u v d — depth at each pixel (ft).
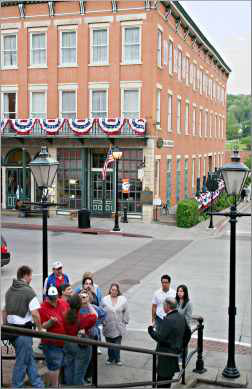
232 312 33.27
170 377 28.02
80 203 112.06
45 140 111.65
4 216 111.86
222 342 39.37
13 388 23.02
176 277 61.05
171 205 123.75
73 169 112.27
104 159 110.52
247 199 163.12
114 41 107.04
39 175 36.81
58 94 111.65
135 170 107.45
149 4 104.17
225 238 93.50
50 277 35.09
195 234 95.09
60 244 82.33
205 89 165.27
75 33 110.11
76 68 110.11
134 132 103.45
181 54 130.41
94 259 71.20
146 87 105.40
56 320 24.75
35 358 28.66
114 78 107.45
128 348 22.77
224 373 32.76
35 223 102.06
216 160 190.60
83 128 105.60
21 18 112.27
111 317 32.12
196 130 151.64
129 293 53.36
